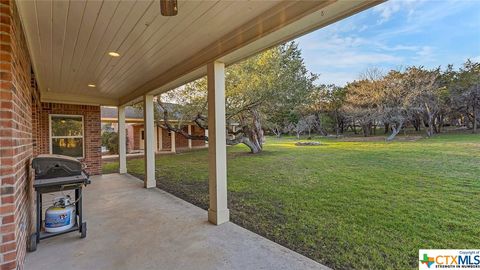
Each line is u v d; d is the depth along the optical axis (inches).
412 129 445.1
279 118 463.2
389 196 179.6
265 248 101.5
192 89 336.8
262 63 281.4
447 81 323.3
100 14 87.2
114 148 624.1
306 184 226.8
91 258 92.7
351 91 554.3
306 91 323.0
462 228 124.0
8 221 67.1
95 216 141.8
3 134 66.2
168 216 142.0
